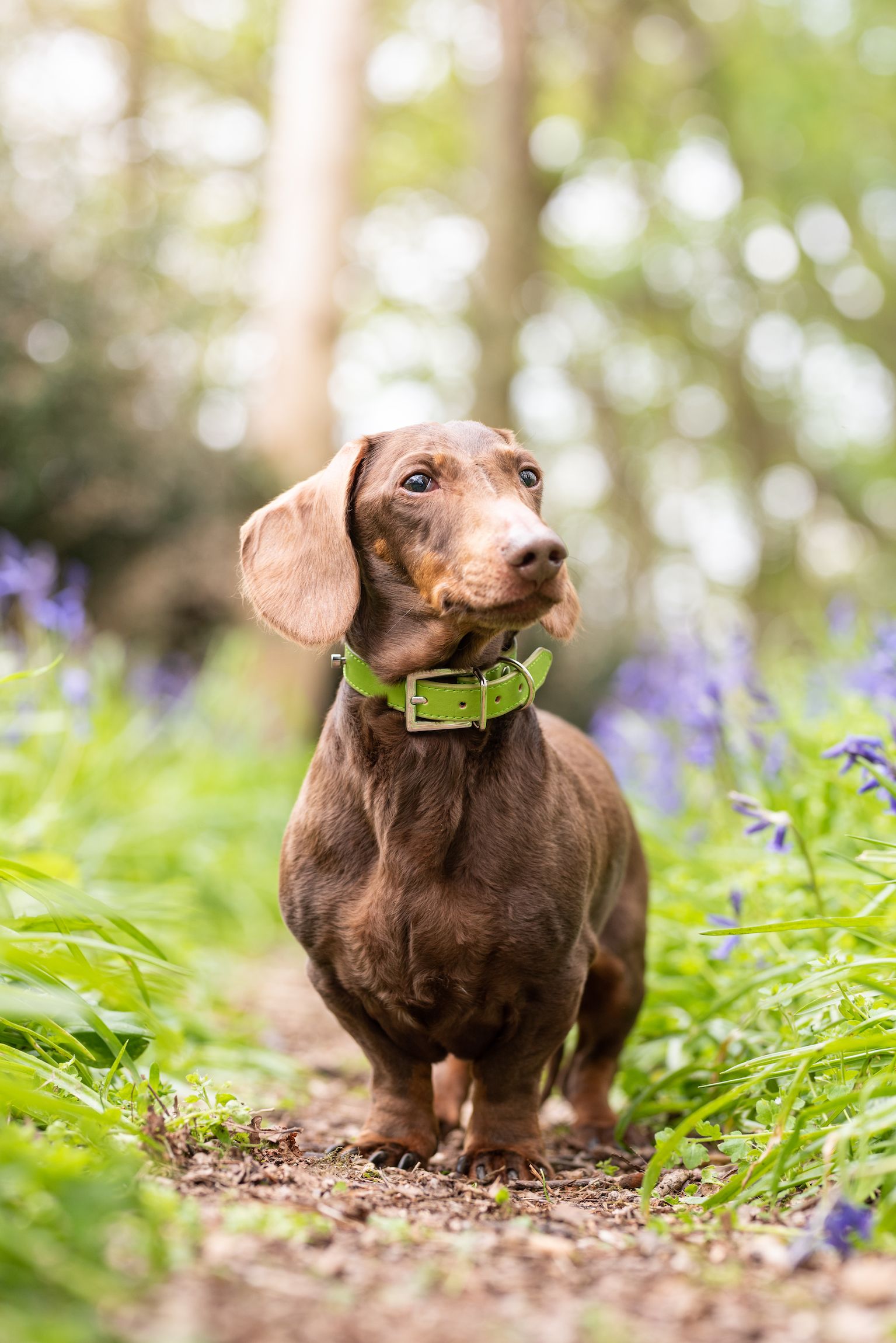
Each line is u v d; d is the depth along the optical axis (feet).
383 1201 8.51
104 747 23.77
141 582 40.11
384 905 9.87
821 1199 8.03
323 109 47.34
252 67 75.36
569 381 93.35
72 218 40.06
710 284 87.35
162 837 24.59
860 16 75.10
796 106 74.59
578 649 56.29
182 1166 8.40
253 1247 6.88
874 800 13.66
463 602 9.41
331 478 10.38
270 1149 9.66
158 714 30.96
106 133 69.92
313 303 46.88
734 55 76.48
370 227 83.41
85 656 28.76
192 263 48.39
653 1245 7.55
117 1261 6.36
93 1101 8.69
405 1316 6.16
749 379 89.30
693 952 13.85
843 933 11.73
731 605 87.45
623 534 93.56
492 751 10.00
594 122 79.00
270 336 47.55
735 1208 8.18
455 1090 12.83
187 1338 5.53
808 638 23.38
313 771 10.66
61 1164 6.73
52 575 20.67
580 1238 7.79
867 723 15.21
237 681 34.09
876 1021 8.82
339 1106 14.15
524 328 83.30
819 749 15.64
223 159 73.46
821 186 80.33
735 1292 6.65
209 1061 14.15
